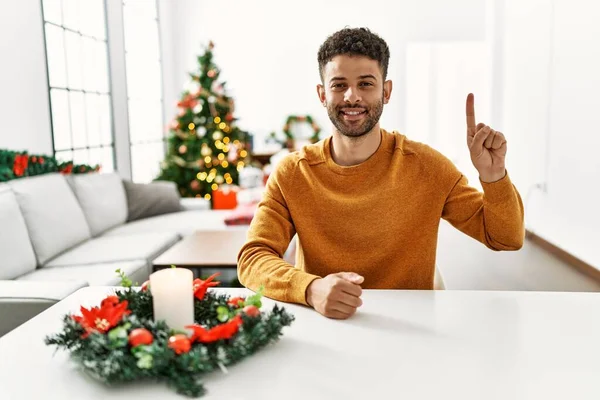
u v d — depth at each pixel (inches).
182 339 30.0
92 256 118.0
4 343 36.7
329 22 271.6
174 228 151.3
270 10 273.0
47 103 157.2
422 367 32.1
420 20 268.4
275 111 278.1
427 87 263.3
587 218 116.1
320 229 52.4
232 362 32.3
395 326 38.2
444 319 39.3
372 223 51.4
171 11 272.7
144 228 151.7
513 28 167.8
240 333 32.4
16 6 140.5
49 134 157.8
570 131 124.6
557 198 133.3
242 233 132.9
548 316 39.8
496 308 41.4
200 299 38.0
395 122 275.7
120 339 30.3
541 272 119.4
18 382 31.2
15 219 103.8
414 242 52.2
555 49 132.9
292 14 272.7
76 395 29.6
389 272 52.4
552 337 36.1
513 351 34.1
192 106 216.4
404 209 51.6
